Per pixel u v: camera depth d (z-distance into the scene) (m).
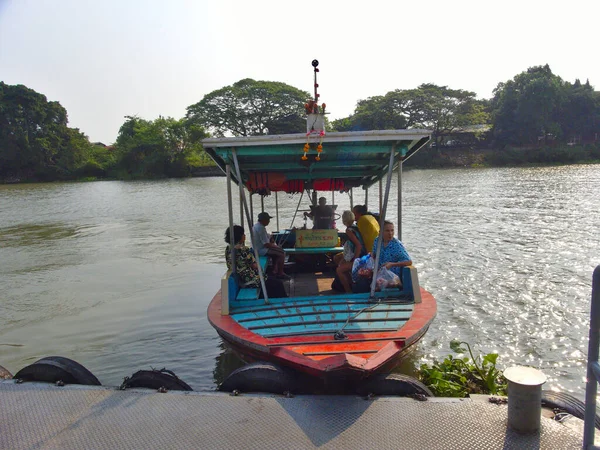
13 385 4.56
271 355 4.84
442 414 3.88
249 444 3.53
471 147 69.62
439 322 8.52
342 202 26.70
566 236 15.05
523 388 3.52
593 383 3.08
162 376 4.77
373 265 6.56
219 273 12.97
